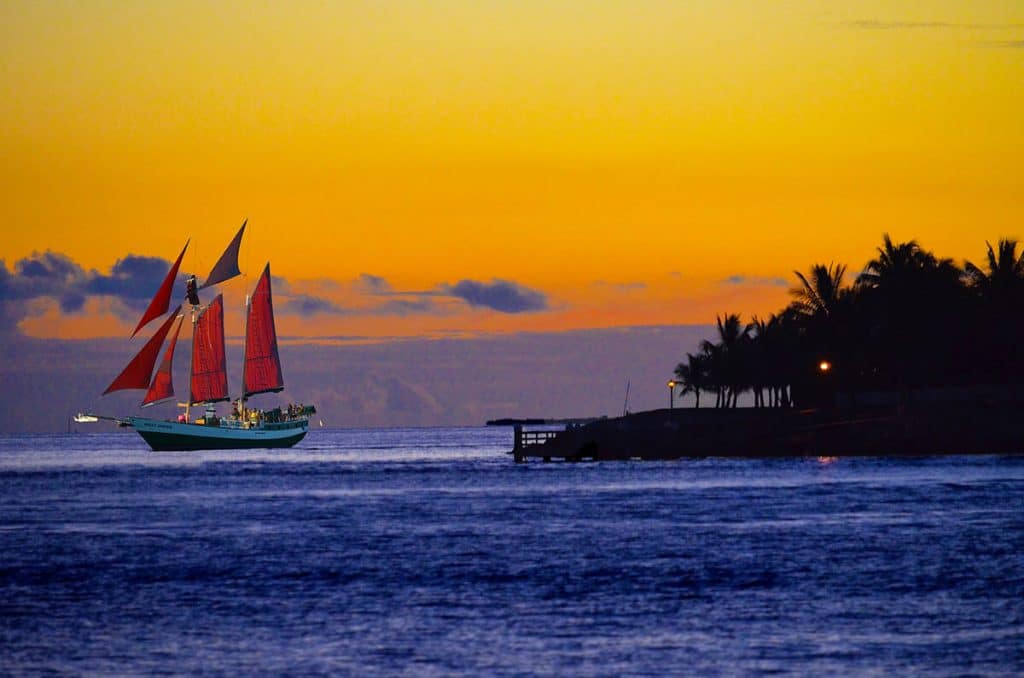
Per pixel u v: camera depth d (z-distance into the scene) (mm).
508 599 130625
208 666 105000
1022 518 186250
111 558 163750
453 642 111500
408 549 167500
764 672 101125
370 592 135750
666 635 113188
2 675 103250
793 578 139750
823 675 100250
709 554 157375
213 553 167000
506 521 198625
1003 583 135375
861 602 126250
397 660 105688
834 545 162750
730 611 122938
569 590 135125
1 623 121625
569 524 191875
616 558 155875
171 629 118250
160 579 146500
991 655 105562
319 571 150125
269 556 163125
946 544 162125
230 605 129375
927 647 108188
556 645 110000
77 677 102562
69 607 129500
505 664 104000
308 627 118312
